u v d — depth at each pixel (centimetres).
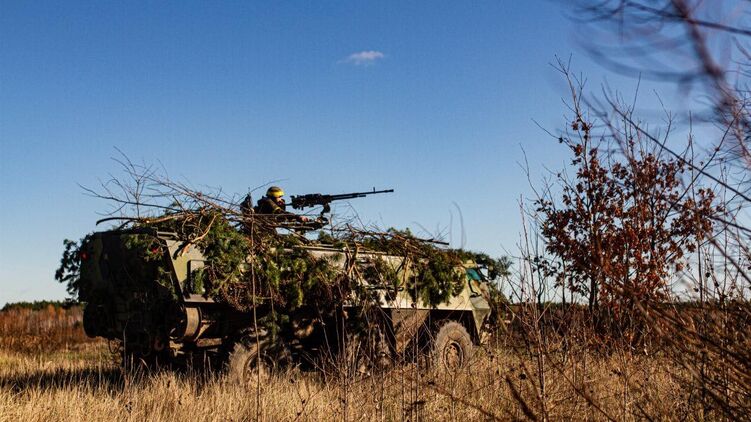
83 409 757
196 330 939
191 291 927
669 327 377
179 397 789
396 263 1111
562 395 587
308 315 1089
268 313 990
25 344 2091
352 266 1066
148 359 1034
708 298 394
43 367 1273
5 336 2286
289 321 1062
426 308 1124
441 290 1141
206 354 994
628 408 577
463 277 1166
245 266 963
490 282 1188
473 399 705
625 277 482
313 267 1029
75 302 1035
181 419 738
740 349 362
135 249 949
